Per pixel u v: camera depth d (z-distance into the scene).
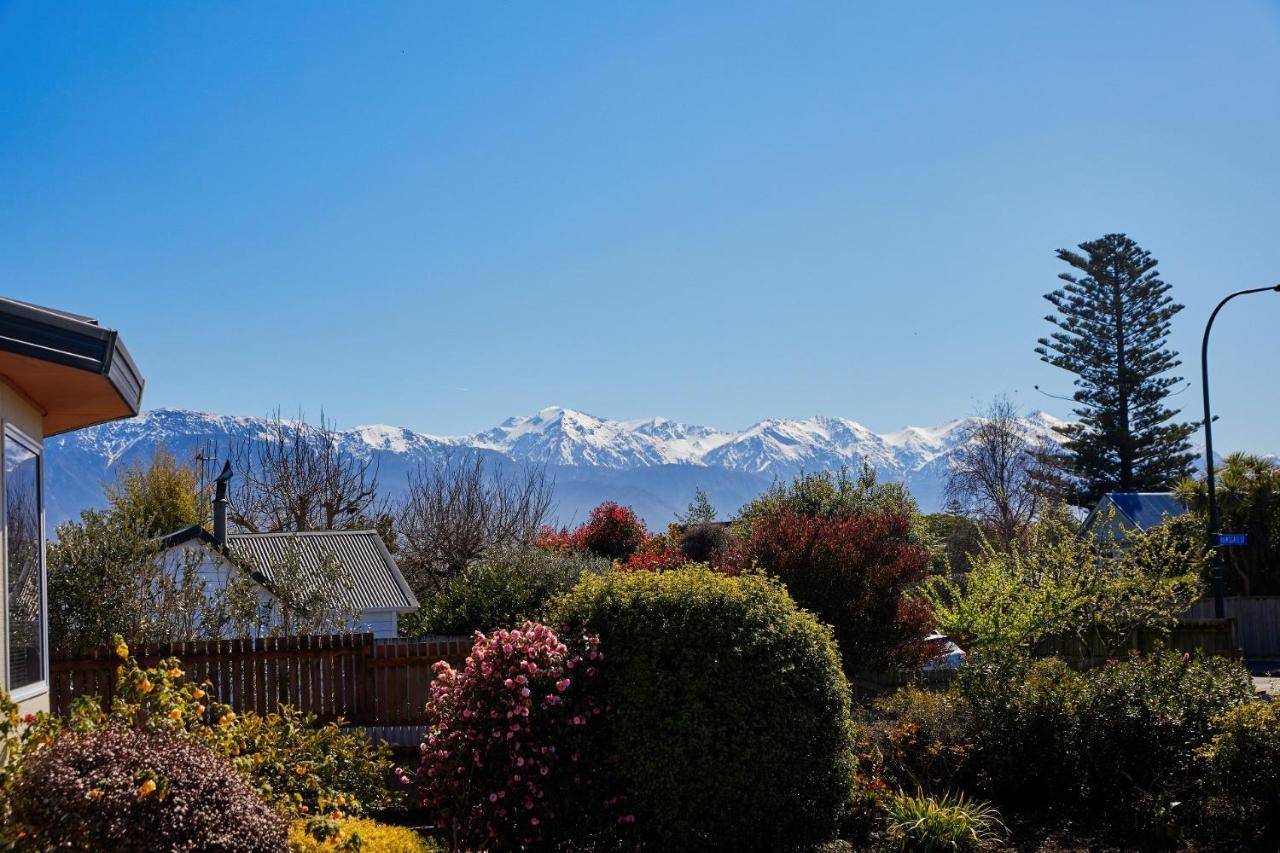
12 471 7.86
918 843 10.25
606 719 9.62
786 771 9.35
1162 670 12.20
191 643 13.30
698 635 9.66
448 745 9.63
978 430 55.91
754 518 27.09
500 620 21.00
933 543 28.36
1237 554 32.78
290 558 17.89
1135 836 10.77
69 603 14.72
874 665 17.81
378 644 14.01
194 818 5.87
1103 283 54.78
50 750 6.00
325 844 7.39
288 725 9.27
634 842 9.38
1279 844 9.93
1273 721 10.20
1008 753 11.98
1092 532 19.08
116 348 7.18
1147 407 54.25
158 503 27.12
